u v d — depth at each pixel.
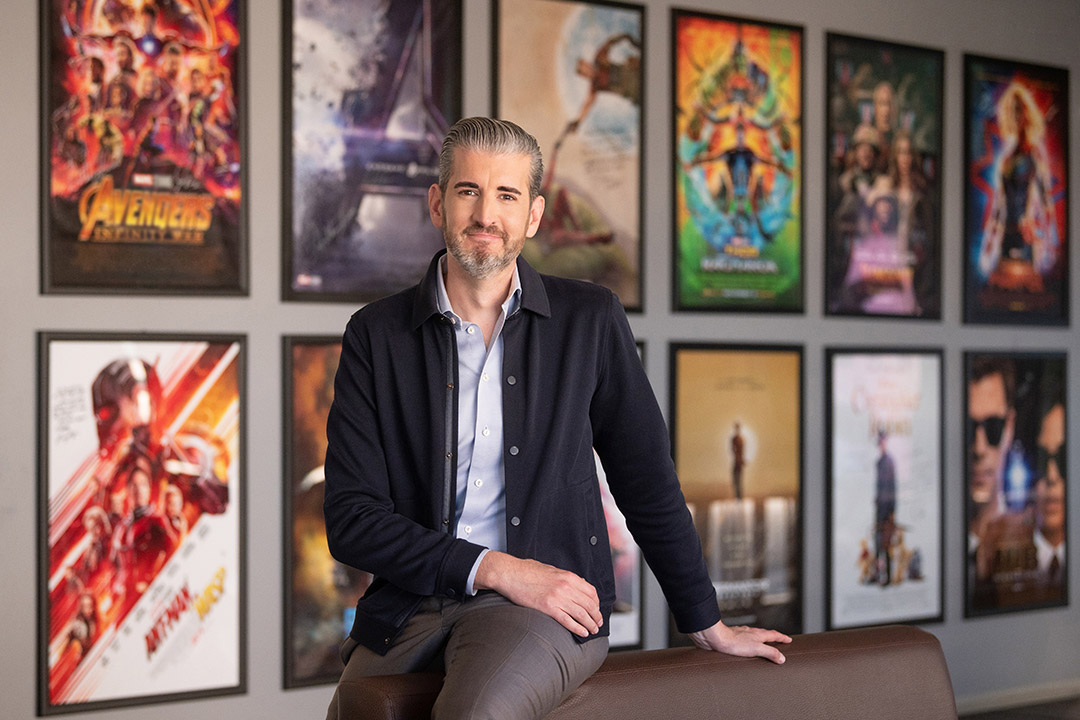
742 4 4.55
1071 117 5.29
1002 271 5.15
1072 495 5.27
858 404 4.79
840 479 4.75
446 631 1.86
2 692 3.41
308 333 3.84
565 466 1.93
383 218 3.94
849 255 4.77
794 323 4.66
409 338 1.95
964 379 5.05
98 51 3.54
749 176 4.55
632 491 2.04
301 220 3.80
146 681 3.57
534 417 1.91
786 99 4.63
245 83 3.72
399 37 3.95
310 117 3.82
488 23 4.10
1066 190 5.31
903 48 4.90
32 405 3.47
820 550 4.71
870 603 4.80
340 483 1.92
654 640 4.32
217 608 3.68
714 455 4.46
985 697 5.07
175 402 3.63
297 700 3.79
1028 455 5.21
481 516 1.91
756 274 4.57
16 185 3.45
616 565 4.25
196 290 3.66
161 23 3.62
